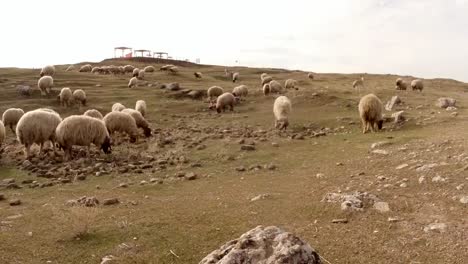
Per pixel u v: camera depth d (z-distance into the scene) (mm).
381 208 9625
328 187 11969
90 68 69125
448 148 14438
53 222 9852
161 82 54688
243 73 91875
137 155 19656
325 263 7355
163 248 8328
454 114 23953
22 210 11000
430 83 81000
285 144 20828
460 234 8086
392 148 16172
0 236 8914
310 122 27062
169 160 18297
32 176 16203
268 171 15328
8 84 44656
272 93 41781
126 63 105000
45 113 20156
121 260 7793
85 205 11297
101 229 9344
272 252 4848
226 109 35656
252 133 24656
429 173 11734
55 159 19094
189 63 118375
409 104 31469
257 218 9828
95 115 26828
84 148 21438
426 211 9328
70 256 8023
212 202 11367
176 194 12609
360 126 24516
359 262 7344
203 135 25078
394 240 8117
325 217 9609
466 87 78625
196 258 7867
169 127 28938
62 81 49594
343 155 16656
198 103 38188
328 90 40594
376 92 39906
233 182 13891
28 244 8539
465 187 10250
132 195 12641
